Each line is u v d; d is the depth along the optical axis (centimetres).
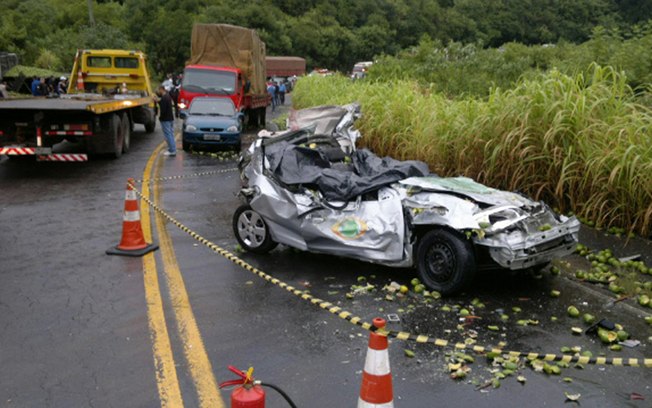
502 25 7538
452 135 1060
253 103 2394
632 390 418
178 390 414
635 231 783
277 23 9612
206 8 9275
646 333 515
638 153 781
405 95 1348
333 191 668
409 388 418
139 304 576
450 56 2477
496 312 558
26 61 5191
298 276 662
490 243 562
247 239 755
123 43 5266
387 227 629
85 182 1250
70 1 8312
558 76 948
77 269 684
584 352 467
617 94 921
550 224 593
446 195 617
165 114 1634
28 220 922
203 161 1563
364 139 1334
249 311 560
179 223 902
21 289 618
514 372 441
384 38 10500
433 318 542
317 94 2347
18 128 1345
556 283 640
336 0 11369
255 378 432
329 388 419
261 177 727
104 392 411
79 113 1376
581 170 844
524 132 897
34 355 467
